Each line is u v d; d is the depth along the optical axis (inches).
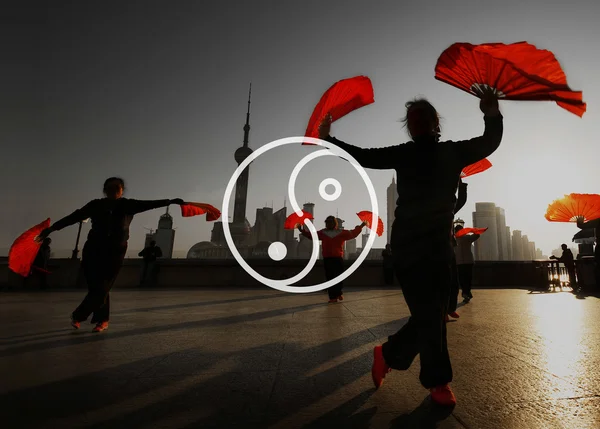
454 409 67.4
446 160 74.9
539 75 59.8
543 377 86.0
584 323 169.9
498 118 73.0
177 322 187.6
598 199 187.8
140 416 65.8
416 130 79.9
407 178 76.0
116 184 165.5
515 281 506.6
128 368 100.3
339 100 87.0
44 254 460.1
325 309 241.3
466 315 202.2
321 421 62.7
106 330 164.6
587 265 415.8
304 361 106.3
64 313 232.7
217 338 143.6
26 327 175.0
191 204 180.5
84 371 97.4
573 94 56.2
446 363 70.0
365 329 160.4
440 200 72.7
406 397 74.9
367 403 71.6
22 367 102.0
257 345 129.6
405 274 72.7
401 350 78.9
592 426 59.2
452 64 69.8
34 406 71.4
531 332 146.9
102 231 160.1
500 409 66.9
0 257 478.3
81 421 63.7
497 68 63.6
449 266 72.0
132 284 508.7
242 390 80.3
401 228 74.2
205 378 89.8
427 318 70.2
